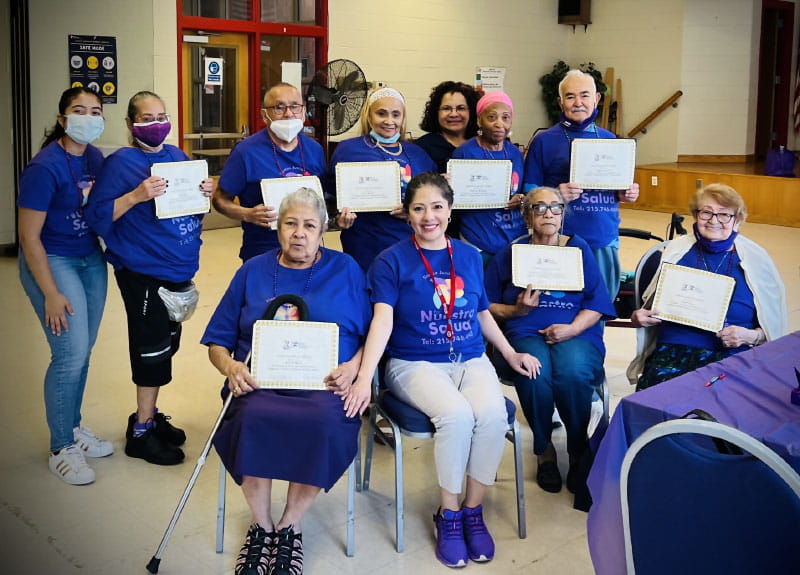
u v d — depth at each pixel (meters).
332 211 3.76
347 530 2.80
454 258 3.00
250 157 3.51
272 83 9.41
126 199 3.14
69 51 7.66
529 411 3.15
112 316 5.71
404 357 2.99
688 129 11.91
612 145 3.72
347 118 8.29
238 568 2.64
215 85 8.88
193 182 3.31
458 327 2.98
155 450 3.46
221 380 4.49
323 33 9.66
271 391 2.69
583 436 3.20
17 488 3.22
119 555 2.77
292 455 2.58
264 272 2.84
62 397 3.30
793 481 1.75
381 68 10.32
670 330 3.27
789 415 2.21
